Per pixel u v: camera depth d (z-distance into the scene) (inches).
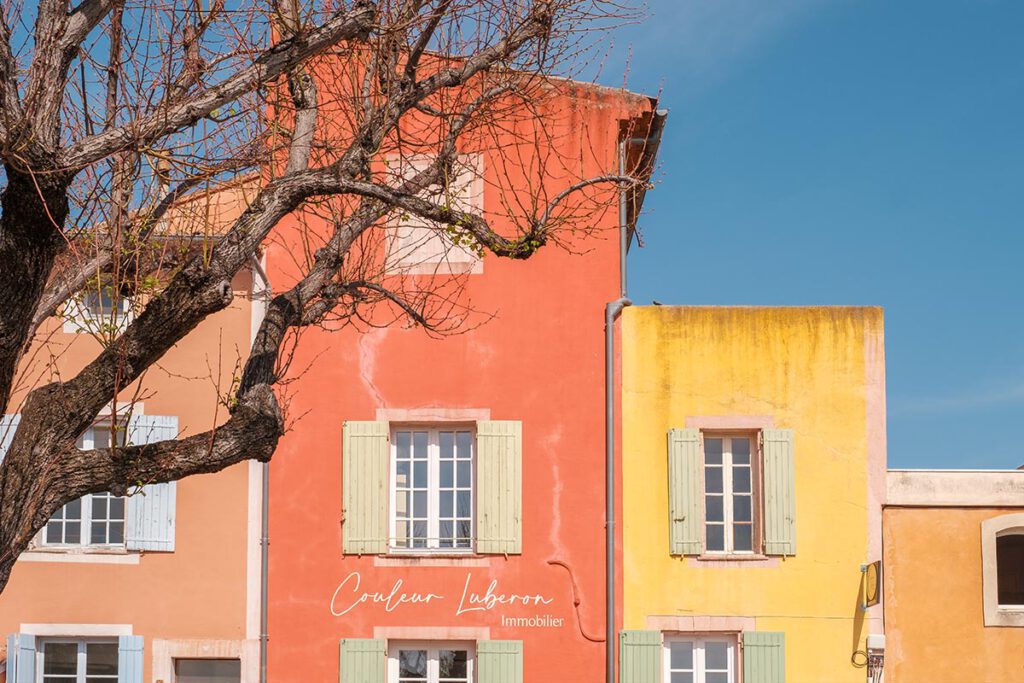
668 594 619.5
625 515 627.5
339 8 403.2
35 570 620.1
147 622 618.8
